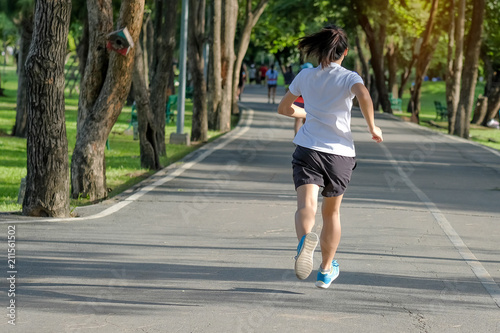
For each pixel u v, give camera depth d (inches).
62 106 425.7
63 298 261.0
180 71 951.6
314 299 269.4
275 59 3961.6
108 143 877.2
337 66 250.4
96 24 522.3
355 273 311.3
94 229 394.9
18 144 947.3
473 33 1435.8
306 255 228.4
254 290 279.4
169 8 820.6
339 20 1892.2
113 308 251.0
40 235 372.2
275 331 232.2
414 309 261.9
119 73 521.3
